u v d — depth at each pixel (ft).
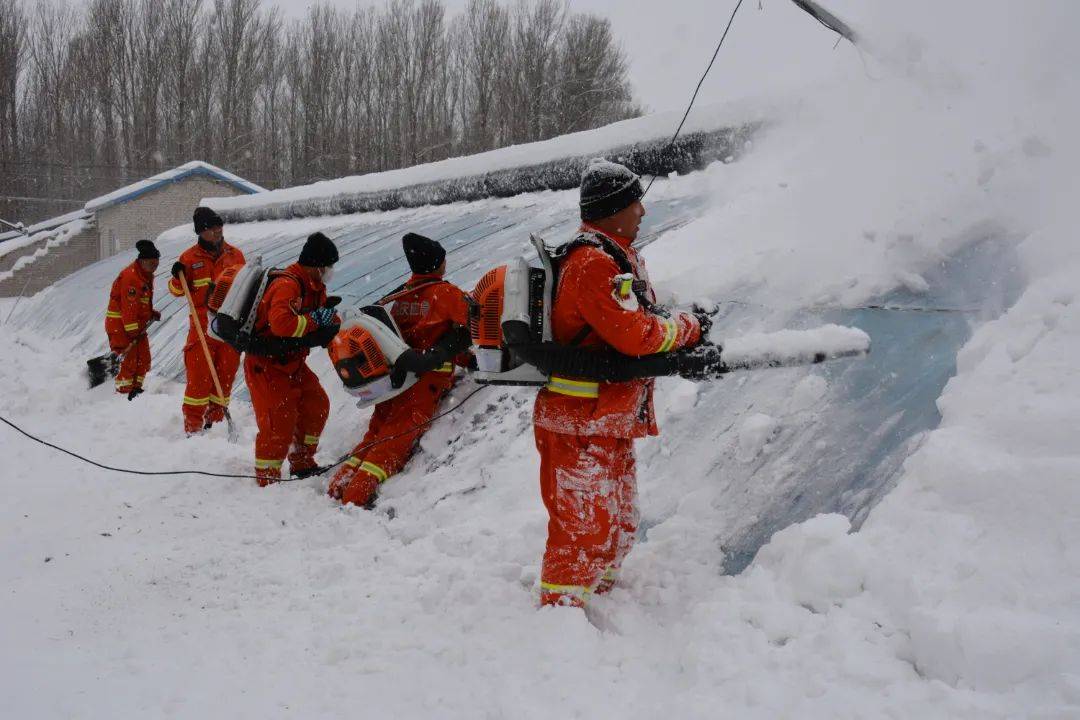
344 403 21.68
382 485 17.19
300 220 47.42
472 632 11.23
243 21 180.45
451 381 18.43
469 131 161.27
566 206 27.14
